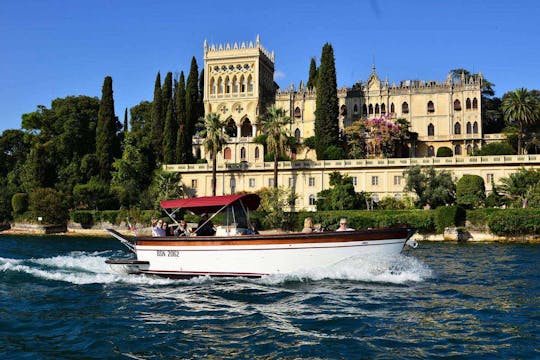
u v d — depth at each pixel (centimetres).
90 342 1507
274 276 2456
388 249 2486
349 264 2447
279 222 6438
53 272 2736
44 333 1603
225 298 2088
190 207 2684
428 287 2294
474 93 9894
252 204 2736
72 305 1983
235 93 10719
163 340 1525
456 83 10056
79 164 10062
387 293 2153
